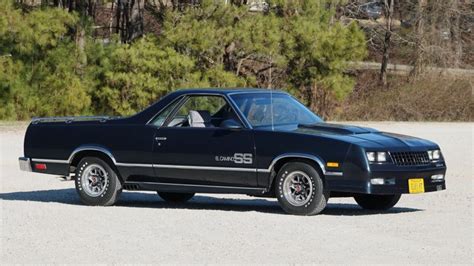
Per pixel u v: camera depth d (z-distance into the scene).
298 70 43.38
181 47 41.91
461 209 15.12
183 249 11.18
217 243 11.56
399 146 13.85
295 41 42.59
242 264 10.27
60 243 11.66
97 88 41.31
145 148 14.91
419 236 12.12
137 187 15.16
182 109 15.23
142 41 41.62
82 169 15.44
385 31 54.47
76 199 16.80
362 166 13.43
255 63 43.84
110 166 15.24
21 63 39.78
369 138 13.94
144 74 40.66
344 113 46.84
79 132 15.43
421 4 54.12
